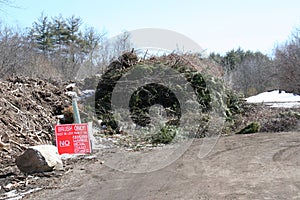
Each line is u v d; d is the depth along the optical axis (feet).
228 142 26.66
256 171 17.79
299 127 33.40
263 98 65.92
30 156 18.02
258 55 126.21
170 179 16.81
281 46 104.12
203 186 15.46
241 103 40.86
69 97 34.01
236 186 15.29
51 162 18.30
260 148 23.88
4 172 17.90
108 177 17.35
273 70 88.79
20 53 59.11
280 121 34.53
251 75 92.68
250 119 36.63
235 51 130.93
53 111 31.45
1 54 55.16
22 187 15.90
